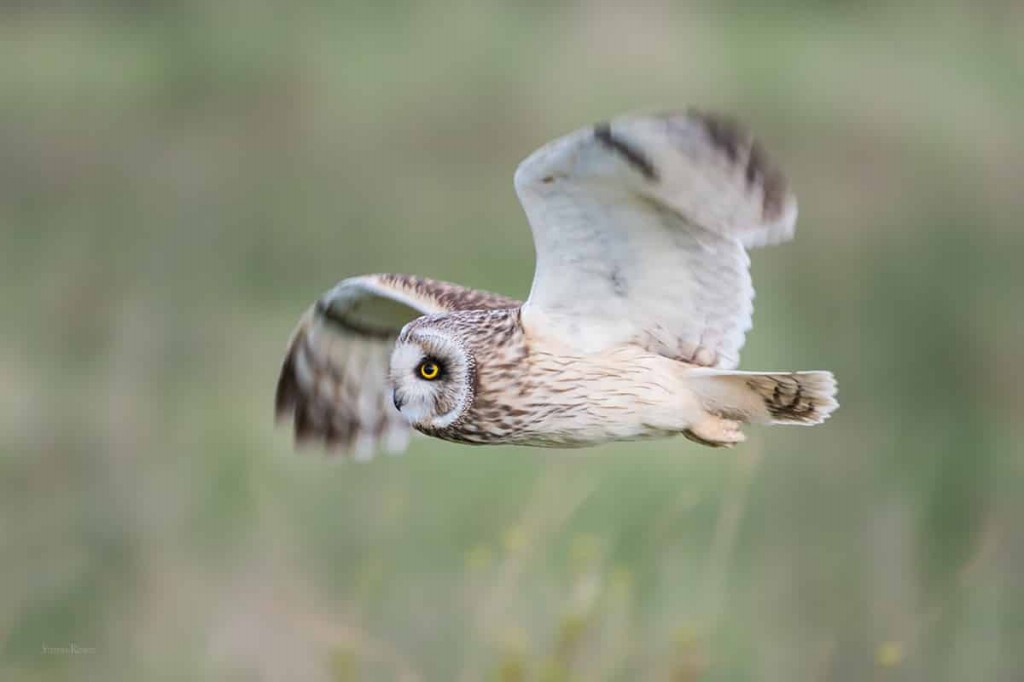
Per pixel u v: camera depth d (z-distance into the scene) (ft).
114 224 75.20
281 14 96.43
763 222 25.30
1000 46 103.45
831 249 77.25
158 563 39.29
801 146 91.71
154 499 42.78
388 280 31.50
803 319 67.05
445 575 38.86
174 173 81.56
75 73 94.43
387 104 89.71
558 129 87.66
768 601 38.17
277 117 89.92
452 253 73.41
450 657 34.37
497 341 27.73
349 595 36.42
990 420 58.34
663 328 27.48
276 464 45.78
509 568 32.40
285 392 34.35
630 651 30.14
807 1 102.22
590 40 93.86
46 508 43.34
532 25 95.30
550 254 26.91
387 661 32.35
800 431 52.44
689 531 40.78
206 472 45.16
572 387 27.43
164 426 50.29
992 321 67.77
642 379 27.32
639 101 90.07
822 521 44.68
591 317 27.43
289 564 37.50
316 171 84.02
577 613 29.81
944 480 49.24
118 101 92.27
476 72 90.48
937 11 104.99
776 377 26.94
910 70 98.73
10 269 67.97
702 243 26.45
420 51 93.20
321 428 34.55
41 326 62.18
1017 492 48.70
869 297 70.28
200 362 58.13
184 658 36.47
